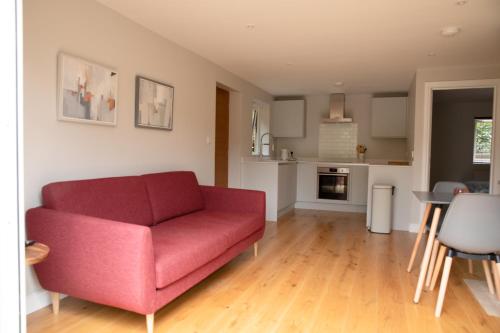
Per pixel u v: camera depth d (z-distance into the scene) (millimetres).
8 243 1172
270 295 2730
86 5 2760
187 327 2213
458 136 8031
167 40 3785
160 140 3730
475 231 2340
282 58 4484
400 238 4652
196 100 4375
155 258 2111
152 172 3623
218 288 2857
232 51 4219
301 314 2416
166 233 2721
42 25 2412
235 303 2578
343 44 3875
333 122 6895
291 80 5785
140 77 3350
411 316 2424
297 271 3289
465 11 2936
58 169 2572
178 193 3488
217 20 3250
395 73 5184
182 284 2305
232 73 5324
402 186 5168
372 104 6559
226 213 3662
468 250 2389
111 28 3020
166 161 3840
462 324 2320
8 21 1153
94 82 2820
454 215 2377
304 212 6504
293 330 2195
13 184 1179
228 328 2209
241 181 5805
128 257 1953
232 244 2986
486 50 3998
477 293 2828
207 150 4664
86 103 2750
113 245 1979
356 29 3404
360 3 2824
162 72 3717
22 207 1205
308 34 3574
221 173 5680
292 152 7453
